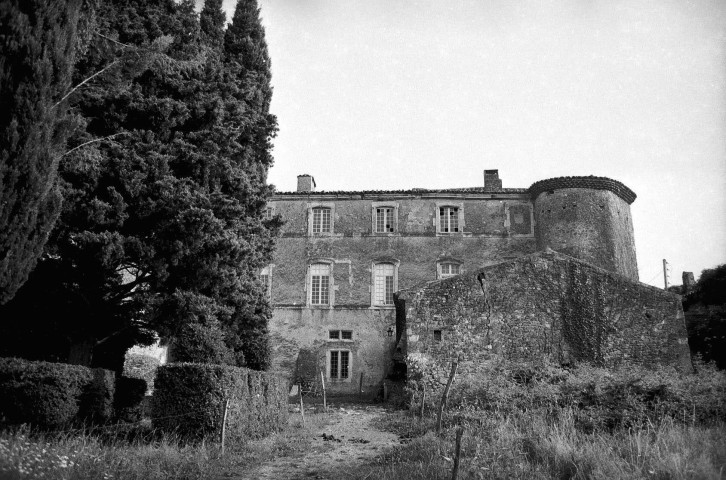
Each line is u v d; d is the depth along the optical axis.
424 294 19.84
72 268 12.90
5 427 9.05
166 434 10.64
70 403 10.15
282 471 9.27
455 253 30.61
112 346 15.64
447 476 8.01
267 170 19.86
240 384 11.88
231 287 15.52
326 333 29.89
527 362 18.06
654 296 19.62
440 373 18.28
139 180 13.14
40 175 9.15
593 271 20.08
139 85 14.29
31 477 6.94
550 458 8.70
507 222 30.73
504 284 19.95
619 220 29.05
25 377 9.85
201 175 14.83
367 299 30.27
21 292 12.58
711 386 12.14
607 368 18.34
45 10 9.23
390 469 8.87
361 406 22.25
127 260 13.51
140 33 14.72
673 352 19.06
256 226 17.61
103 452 8.93
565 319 19.61
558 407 11.93
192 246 13.30
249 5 22.11
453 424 12.82
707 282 28.34
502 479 7.91
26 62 8.94
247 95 18.88
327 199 31.94
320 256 31.09
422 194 31.47
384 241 31.14
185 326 14.00
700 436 8.85
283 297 30.55
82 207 12.40
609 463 7.69
